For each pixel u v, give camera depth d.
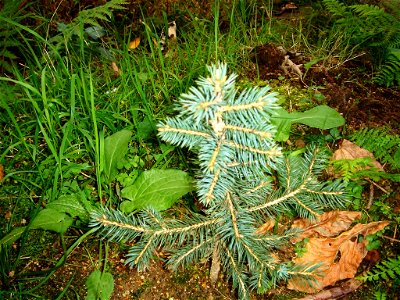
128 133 0.49
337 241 0.45
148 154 0.54
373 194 0.51
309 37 0.77
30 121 0.54
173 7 0.78
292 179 0.42
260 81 0.65
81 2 0.77
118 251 0.46
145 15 0.78
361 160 0.50
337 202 0.42
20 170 0.53
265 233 0.43
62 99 0.58
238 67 0.68
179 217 0.49
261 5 0.84
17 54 0.69
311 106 0.61
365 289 0.43
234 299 0.43
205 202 0.35
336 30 0.76
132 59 0.69
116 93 0.60
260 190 0.41
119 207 0.48
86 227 0.47
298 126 0.59
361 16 0.73
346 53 0.72
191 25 0.77
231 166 0.37
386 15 0.68
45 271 0.43
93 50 0.70
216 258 0.42
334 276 0.43
